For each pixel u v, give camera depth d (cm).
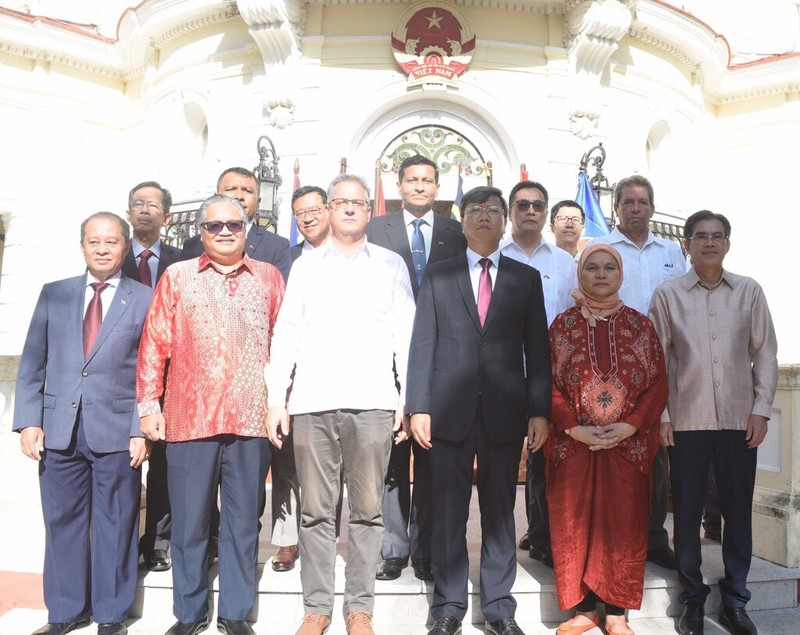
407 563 394
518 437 332
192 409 319
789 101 1172
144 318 349
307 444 321
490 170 940
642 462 330
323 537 325
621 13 886
